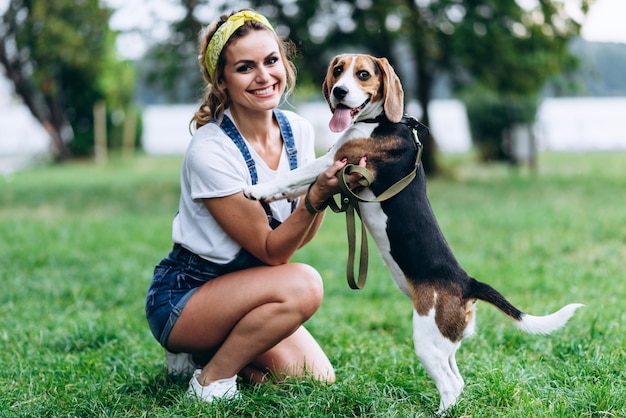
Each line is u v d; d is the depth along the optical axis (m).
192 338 3.22
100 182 15.72
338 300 5.43
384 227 3.05
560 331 4.20
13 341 4.35
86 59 19.61
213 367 3.18
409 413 3.04
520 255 6.72
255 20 3.18
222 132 3.21
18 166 22.09
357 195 3.11
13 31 19.95
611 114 27.39
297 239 3.07
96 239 7.98
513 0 12.78
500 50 13.23
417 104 14.95
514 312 2.97
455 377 3.04
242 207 3.09
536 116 17.97
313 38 13.09
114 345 4.29
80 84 22.20
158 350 4.16
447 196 11.74
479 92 17.59
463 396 3.14
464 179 14.63
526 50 13.52
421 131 3.20
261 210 3.13
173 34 13.61
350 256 3.12
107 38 20.66
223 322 3.14
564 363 3.68
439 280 2.98
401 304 5.27
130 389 3.46
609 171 15.17
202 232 3.20
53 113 22.73
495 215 8.99
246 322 3.11
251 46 3.10
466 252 6.95
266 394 3.17
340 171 2.96
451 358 3.12
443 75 16.09
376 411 3.05
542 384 3.39
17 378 3.65
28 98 22.20
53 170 19.88
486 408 3.09
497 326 4.42
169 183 15.16
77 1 18.55
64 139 23.50
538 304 4.92
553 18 13.17
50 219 9.86
